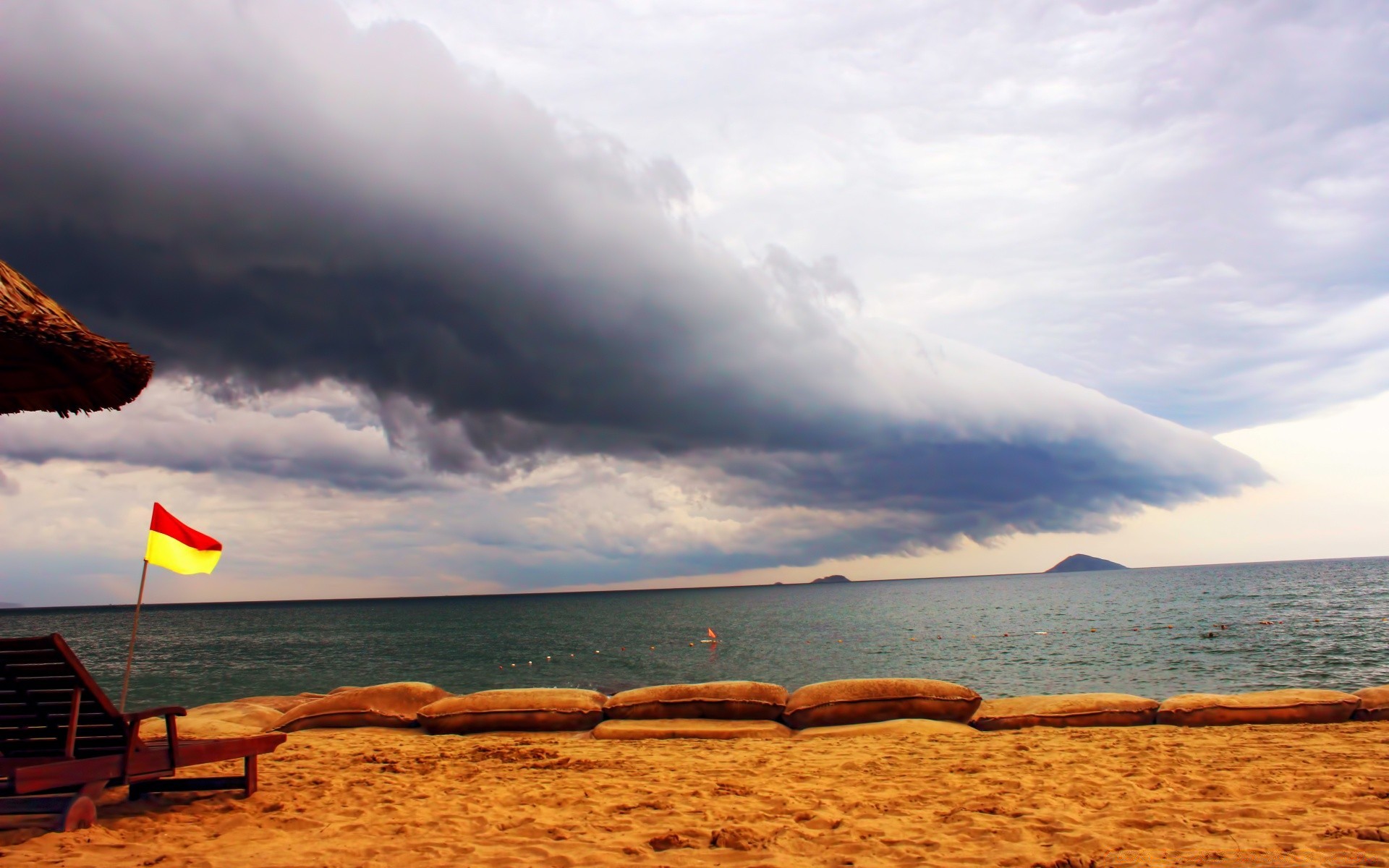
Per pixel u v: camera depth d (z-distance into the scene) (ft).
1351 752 23.56
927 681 33.22
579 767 24.43
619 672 112.06
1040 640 136.98
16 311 15.38
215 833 16.39
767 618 272.31
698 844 15.49
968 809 18.02
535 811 18.47
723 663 120.57
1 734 17.44
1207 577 527.81
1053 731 30.30
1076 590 434.71
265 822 17.40
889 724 31.01
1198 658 97.45
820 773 22.93
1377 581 344.69
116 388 18.75
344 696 35.53
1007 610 254.06
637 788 20.89
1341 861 13.52
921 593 556.10
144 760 17.10
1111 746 26.18
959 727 31.12
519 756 26.68
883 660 114.01
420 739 31.22
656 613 365.20
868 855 14.57
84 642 215.31
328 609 627.46
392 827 16.90
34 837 15.21
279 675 114.32
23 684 16.02
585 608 481.87
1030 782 20.72
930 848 14.93
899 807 18.42
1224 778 20.51
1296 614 171.63
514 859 14.38
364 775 23.32
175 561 20.38
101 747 17.52
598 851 14.89
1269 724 30.12
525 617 351.05
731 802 19.13
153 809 18.54
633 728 30.99
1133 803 18.21
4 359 18.33
